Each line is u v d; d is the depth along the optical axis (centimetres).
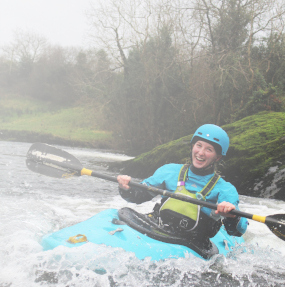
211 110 1938
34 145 382
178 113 2036
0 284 230
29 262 254
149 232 297
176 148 1016
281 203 759
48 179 829
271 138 902
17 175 841
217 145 320
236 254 334
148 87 2056
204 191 317
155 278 248
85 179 900
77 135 2525
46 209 501
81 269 245
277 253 364
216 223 320
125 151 2147
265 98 1630
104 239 276
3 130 2556
